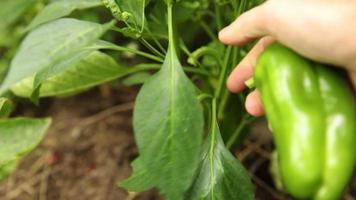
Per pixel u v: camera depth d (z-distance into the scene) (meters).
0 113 0.50
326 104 0.40
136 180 0.47
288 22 0.39
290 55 0.41
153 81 0.43
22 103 0.90
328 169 0.38
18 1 0.67
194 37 0.81
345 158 0.38
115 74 0.58
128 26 0.47
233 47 0.55
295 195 0.38
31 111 0.90
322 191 0.38
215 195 0.50
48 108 0.90
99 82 0.59
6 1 0.67
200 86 0.82
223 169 0.50
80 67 0.56
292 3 0.39
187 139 0.42
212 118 0.53
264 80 0.42
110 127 0.86
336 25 0.38
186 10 0.61
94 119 0.87
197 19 0.63
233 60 0.55
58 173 0.81
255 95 0.49
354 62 0.39
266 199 0.74
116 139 0.84
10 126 0.48
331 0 0.38
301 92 0.40
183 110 0.42
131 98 0.90
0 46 0.91
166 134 0.42
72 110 0.89
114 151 0.83
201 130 0.42
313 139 0.39
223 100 0.58
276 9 0.39
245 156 0.78
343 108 0.40
